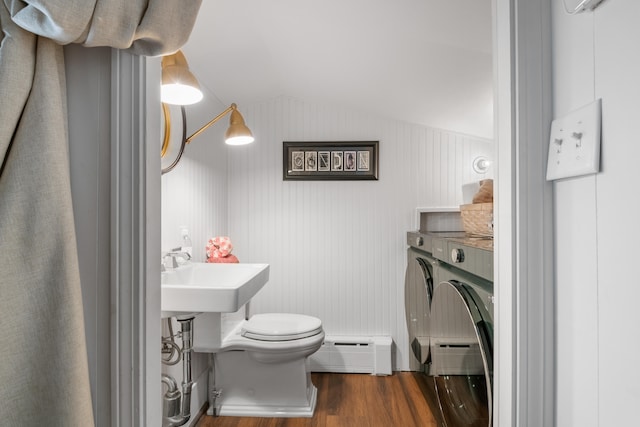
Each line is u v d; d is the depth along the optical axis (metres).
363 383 2.56
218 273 1.89
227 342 2.03
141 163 0.80
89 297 0.82
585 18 0.64
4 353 0.67
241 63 2.17
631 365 0.54
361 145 2.84
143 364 0.81
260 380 2.21
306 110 2.88
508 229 0.76
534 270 0.74
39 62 0.73
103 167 0.81
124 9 0.71
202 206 2.35
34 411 0.70
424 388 2.38
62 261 0.71
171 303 1.35
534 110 0.74
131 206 0.80
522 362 0.73
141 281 0.80
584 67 0.64
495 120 0.83
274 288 2.88
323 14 1.58
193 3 0.79
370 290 2.85
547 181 0.74
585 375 0.64
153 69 0.84
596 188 0.61
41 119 0.71
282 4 1.55
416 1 1.34
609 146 0.58
